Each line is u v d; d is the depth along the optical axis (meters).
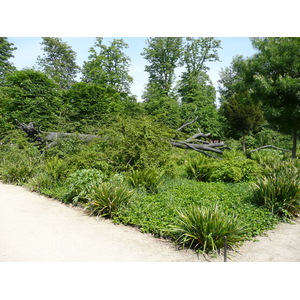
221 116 27.41
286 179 6.62
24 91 19.17
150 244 4.65
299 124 15.02
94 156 9.41
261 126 25.81
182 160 12.99
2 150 13.92
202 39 33.50
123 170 9.41
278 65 14.77
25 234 5.05
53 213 6.38
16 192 8.61
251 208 6.25
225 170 9.75
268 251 4.41
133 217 5.69
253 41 15.80
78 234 5.08
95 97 22.31
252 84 15.91
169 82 34.06
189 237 4.56
